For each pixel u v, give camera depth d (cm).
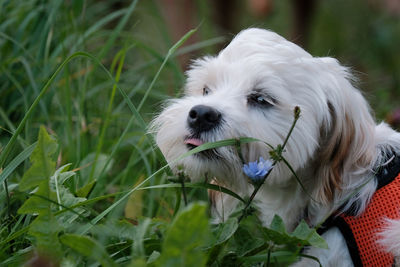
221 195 389
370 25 1191
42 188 271
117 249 294
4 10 532
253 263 321
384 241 336
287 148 351
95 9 652
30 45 527
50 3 539
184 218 208
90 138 479
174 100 389
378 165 365
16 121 480
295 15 1016
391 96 866
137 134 485
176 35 753
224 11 981
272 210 404
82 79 527
